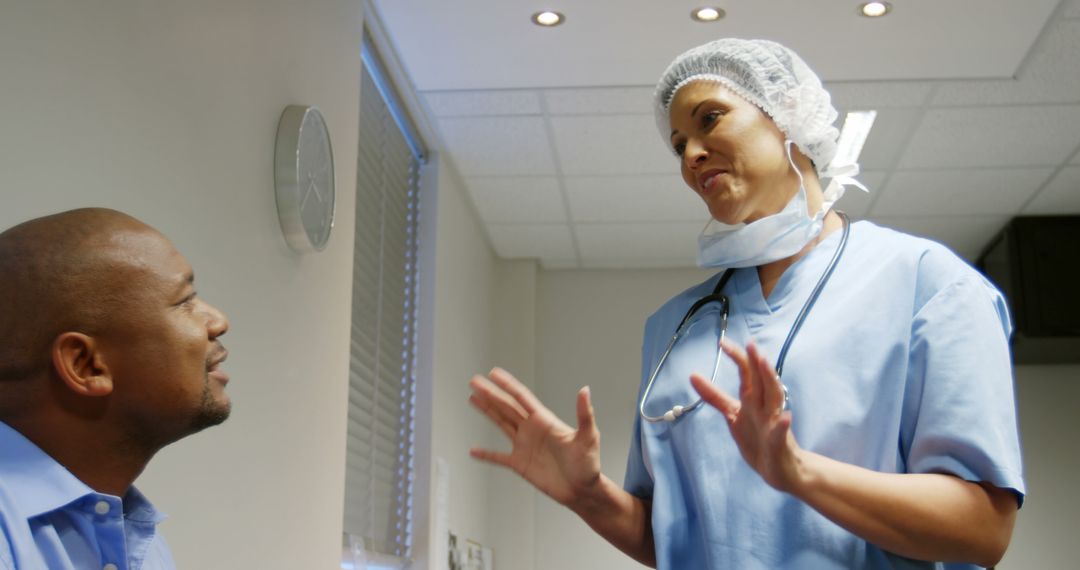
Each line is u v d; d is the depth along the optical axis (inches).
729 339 50.1
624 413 206.1
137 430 39.3
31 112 51.2
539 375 209.3
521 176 169.8
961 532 39.7
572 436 48.4
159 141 64.4
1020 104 144.4
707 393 39.1
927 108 145.9
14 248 38.5
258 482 77.9
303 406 88.1
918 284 45.9
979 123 150.3
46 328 37.7
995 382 42.3
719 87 51.2
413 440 149.6
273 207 83.4
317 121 90.2
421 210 158.1
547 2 118.7
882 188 173.9
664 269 214.2
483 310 193.9
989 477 40.3
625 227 191.6
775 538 44.4
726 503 45.9
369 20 121.7
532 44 128.8
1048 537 194.4
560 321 212.1
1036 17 121.3
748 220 50.9
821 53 130.7
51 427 37.9
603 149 159.8
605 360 209.5
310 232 87.4
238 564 73.7
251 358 77.5
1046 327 181.5
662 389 51.3
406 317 152.7
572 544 198.5
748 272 51.8
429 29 125.3
